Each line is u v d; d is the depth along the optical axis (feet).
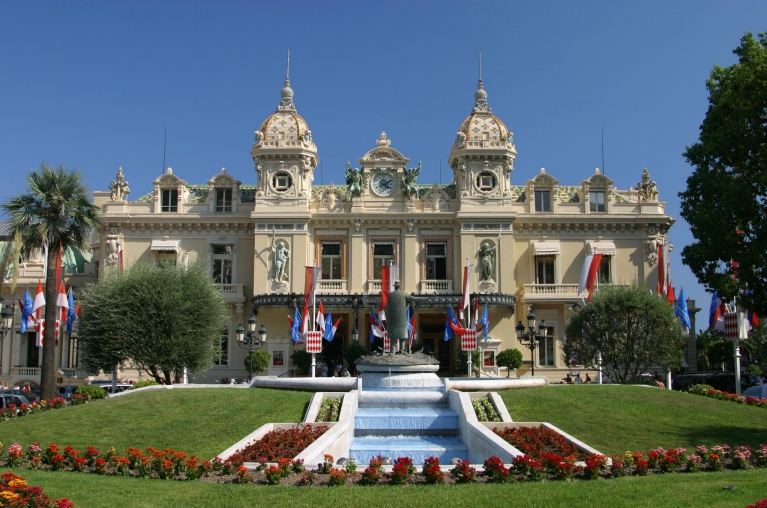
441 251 188.85
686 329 159.74
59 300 154.61
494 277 183.52
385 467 59.16
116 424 81.82
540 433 73.97
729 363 283.59
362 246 186.70
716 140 108.47
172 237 189.98
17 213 128.06
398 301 103.04
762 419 87.25
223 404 89.04
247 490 51.31
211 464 58.75
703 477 56.65
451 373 186.29
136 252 189.26
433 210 189.16
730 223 105.91
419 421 83.10
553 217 189.06
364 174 191.21
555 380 182.19
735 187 103.91
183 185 191.42
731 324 132.36
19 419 88.53
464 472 55.31
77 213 130.11
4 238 187.52
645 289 141.90
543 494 49.70
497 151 186.19
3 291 197.06
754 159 106.63
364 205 189.26
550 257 190.60
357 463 71.72
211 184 191.72
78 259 215.10
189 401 90.84
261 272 182.80
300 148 185.37
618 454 64.28
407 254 186.19
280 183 187.32
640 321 135.44
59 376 184.44
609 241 190.70
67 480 54.65
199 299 134.82
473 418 78.38
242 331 141.79
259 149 185.37
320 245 188.55
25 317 167.12
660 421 82.99
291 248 184.03
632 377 138.41
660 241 190.19
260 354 173.88
